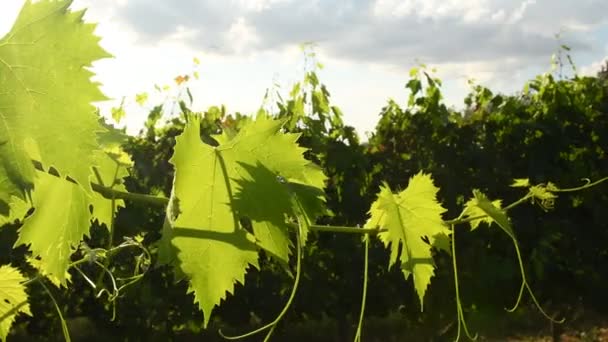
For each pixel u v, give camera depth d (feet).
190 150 3.70
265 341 4.03
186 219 3.76
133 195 3.91
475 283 22.70
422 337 24.04
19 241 3.69
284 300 23.31
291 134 3.83
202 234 3.78
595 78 26.66
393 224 4.66
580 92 25.85
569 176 23.98
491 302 22.99
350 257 23.31
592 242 23.71
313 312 23.56
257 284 23.09
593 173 24.20
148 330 22.93
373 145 25.88
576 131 24.91
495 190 23.94
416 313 23.48
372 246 23.40
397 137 25.44
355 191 23.77
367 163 24.09
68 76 2.91
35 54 2.89
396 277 23.36
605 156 24.73
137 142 24.06
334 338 27.96
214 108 24.89
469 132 24.81
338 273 23.63
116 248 4.88
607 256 23.98
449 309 22.82
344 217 23.67
